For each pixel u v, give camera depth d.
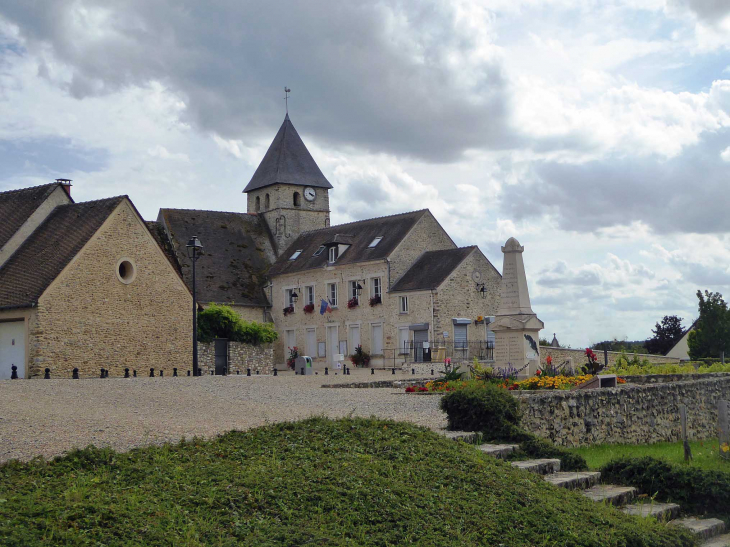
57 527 6.89
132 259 32.22
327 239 54.88
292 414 14.65
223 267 54.06
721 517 11.02
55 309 29.42
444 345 45.62
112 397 17.11
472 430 12.88
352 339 50.41
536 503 9.64
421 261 49.25
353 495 8.80
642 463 11.86
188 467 9.15
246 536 7.56
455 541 8.36
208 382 23.42
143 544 6.94
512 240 26.05
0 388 18.66
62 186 34.44
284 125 61.00
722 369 33.22
